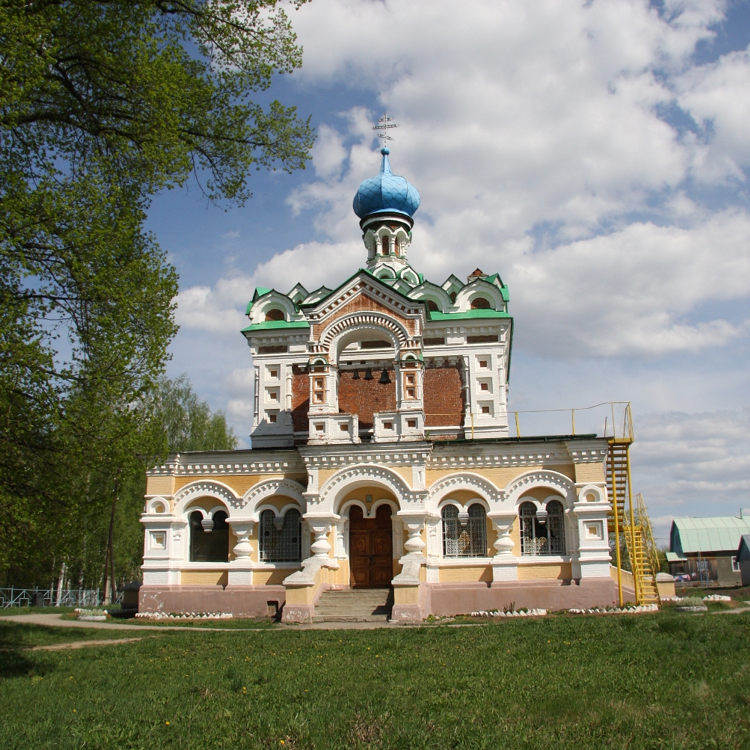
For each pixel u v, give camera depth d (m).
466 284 44.16
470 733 9.38
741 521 83.69
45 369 14.85
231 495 32.91
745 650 15.44
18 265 14.81
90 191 15.91
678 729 9.36
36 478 15.46
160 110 18.06
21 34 14.79
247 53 20.73
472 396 40.88
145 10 18.47
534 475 31.42
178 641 21.28
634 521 32.56
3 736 9.77
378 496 32.31
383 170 50.22
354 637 21.33
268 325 43.34
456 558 31.38
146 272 16.70
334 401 33.31
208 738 9.53
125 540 56.91
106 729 10.02
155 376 16.66
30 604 53.88
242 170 22.03
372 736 9.36
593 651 16.19
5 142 17.47
